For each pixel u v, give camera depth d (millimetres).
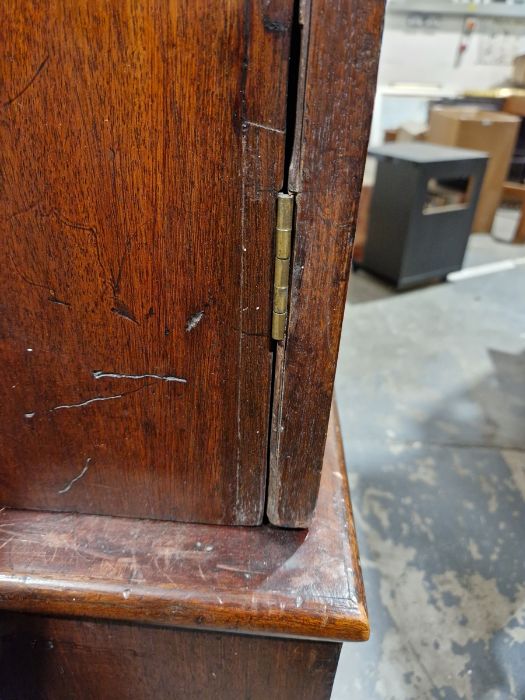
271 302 351
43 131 303
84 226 332
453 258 2201
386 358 1699
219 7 265
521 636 879
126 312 364
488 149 2670
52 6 269
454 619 905
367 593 946
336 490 527
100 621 443
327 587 423
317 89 281
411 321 1940
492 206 2863
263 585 422
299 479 433
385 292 2174
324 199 312
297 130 292
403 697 793
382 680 814
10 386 401
